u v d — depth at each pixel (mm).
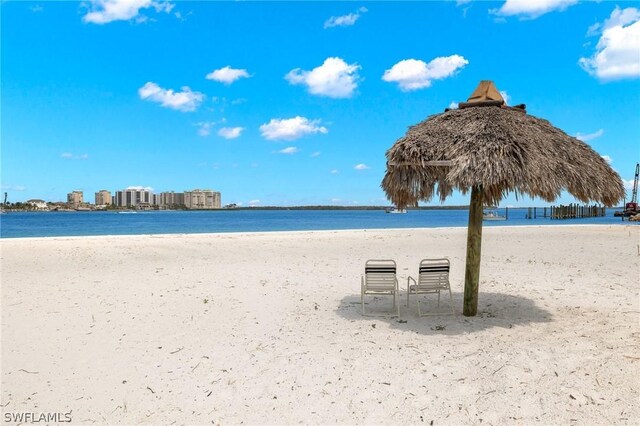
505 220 64812
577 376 4199
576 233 22078
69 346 5273
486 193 6531
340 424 3457
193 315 6656
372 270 6621
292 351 5047
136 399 3914
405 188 6020
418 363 4621
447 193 6660
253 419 3551
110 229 43219
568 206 65250
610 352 4801
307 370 4492
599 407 3619
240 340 5461
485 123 5531
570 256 13023
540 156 5234
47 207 164250
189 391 4055
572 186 5395
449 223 61344
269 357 4867
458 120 5887
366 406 3729
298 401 3836
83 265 11648
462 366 4520
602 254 13430
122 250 14828
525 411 3594
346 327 5988
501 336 5473
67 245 16172
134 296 7957
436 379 4223
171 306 7215
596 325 5883
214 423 3500
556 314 6500
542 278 9508
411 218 96250
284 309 7027
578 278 9430
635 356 4664
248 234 21359
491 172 4957
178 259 12781
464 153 5207
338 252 14492
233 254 13922
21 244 16406
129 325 6137
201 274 10273
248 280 9531
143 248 15406
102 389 4117
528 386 4027
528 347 5031
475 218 6398
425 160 5516
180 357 4891
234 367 4594
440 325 6016
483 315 6516
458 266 11719
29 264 11828
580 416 3498
